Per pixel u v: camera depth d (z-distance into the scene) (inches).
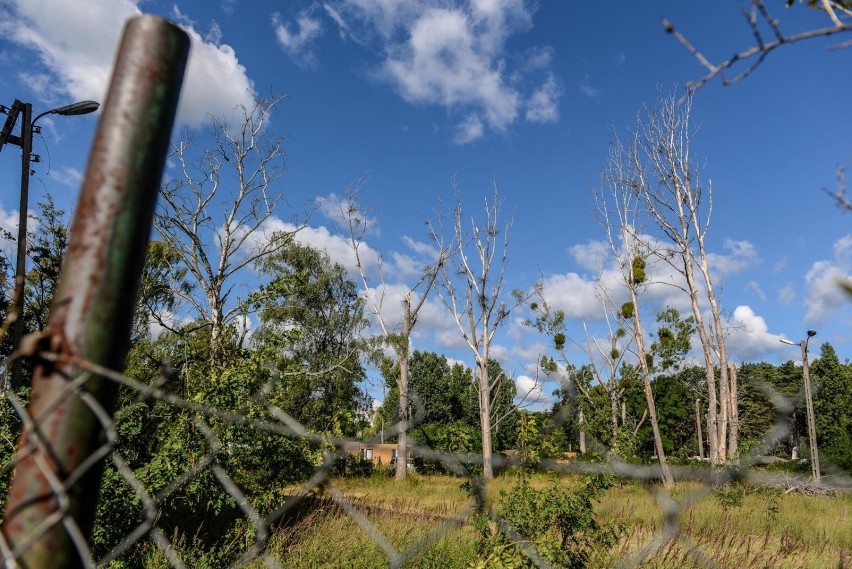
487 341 1152.8
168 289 738.8
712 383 892.0
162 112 38.5
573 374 932.6
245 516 251.1
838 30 42.4
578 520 203.0
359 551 235.0
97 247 35.8
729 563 214.8
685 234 937.5
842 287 29.4
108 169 36.8
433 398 1417.3
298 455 278.7
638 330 931.3
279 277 513.0
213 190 772.6
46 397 34.5
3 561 33.2
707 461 770.8
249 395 293.7
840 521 305.6
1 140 482.0
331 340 1084.5
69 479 33.2
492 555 188.5
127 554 233.0
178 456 255.0
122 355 36.3
